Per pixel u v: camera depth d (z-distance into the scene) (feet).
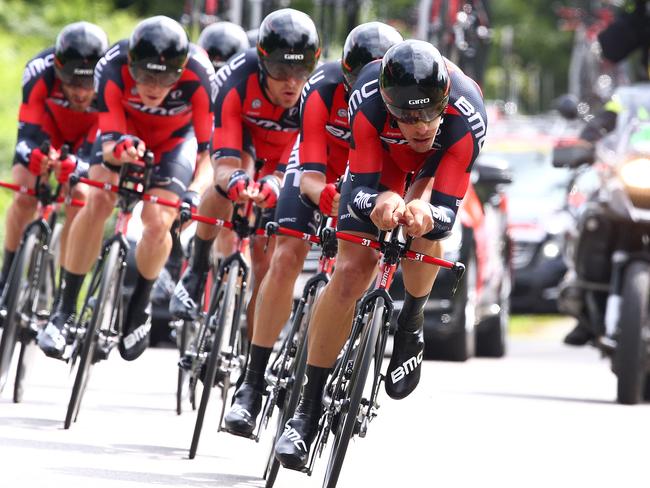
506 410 93.25
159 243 80.07
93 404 87.10
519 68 468.75
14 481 60.08
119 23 254.27
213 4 159.12
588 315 100.89
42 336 80.79
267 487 62.08
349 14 164.35
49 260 88.74
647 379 100.53
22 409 82.12
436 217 56.49
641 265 95.04
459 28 148.36
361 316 58.18
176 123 82.69
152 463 67.15
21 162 88.84
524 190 187.32
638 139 97.60
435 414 90.53
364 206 56.49
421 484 66.08
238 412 67.51
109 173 80.89
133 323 81.35
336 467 55.83
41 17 249.34
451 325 120.67
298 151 70.64
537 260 180.45
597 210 96.37
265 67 71.56
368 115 58.23
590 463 73.10
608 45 117.91
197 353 74.33
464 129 58.34
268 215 74.84
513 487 65.98
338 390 59.06
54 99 89.61
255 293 77.05
